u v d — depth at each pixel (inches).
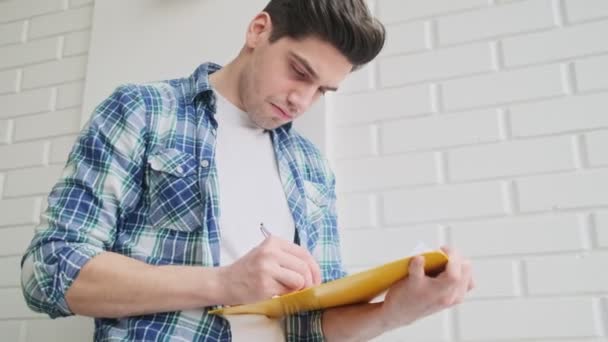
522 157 51.9
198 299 31.4
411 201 54.1
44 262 32.1
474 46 56.0
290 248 32.6
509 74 54.2
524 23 55.0
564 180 50.2
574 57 52.8
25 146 68.8
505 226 50.8
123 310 31.8
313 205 44.8
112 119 36.9
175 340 33.1
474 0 57.1
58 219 33.4
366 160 56.6
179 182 36.6
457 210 52.4
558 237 49.2
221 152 40.4
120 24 65.6
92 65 65.4
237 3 61.2
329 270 43.5
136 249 35.1
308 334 40.2
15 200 66.9
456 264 30.9
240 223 38.6
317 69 38.1
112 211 34.8
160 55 62.7
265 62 39.4
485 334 48.9
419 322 50.8
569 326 47.1
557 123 51.7
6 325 62.0
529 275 49.1
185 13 63.1
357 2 39.3
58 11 73.1
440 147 54.5
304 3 38.6
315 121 57.3
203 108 40.9
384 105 57.4
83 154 35.7
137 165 36.3
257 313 34.5
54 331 59.6
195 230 36.0
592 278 47.5
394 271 30.6
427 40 57.7
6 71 73.2
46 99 69.8
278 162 43.5
